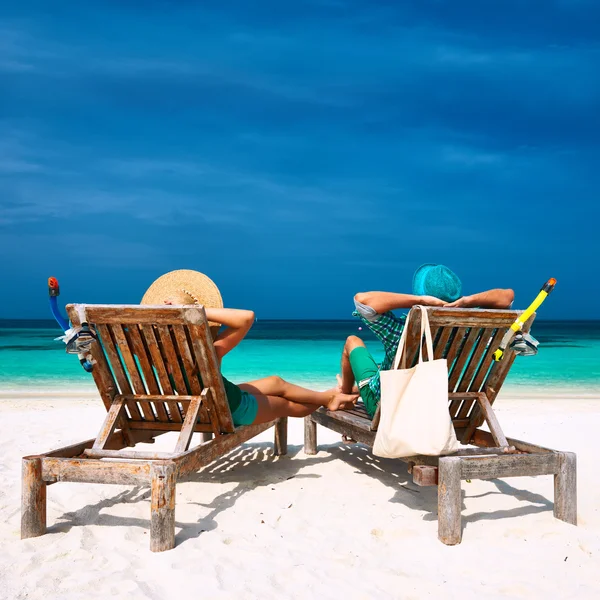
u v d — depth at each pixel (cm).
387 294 389
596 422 748
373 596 271
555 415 816
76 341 358
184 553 313
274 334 4978
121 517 370
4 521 368
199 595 270
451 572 298
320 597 270
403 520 373
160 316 357
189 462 355
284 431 562
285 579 288
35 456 343
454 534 331
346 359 485
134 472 323
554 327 8794
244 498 417
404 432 346
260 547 327
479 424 436
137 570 294
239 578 288
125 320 365
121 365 401
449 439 344
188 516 375
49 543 328
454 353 393
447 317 358
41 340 3259
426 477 344
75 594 268
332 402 496
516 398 1046
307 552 322
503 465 347
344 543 336
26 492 335
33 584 277
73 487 433
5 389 1141
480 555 317
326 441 638
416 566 305
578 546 328
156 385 406
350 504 406
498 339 391
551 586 282
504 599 269
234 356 2170
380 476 480
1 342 2988
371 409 433
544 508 393
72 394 1055
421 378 347
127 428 426
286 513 386
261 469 503
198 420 423
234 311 394
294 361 1931
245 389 445
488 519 371
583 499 419
